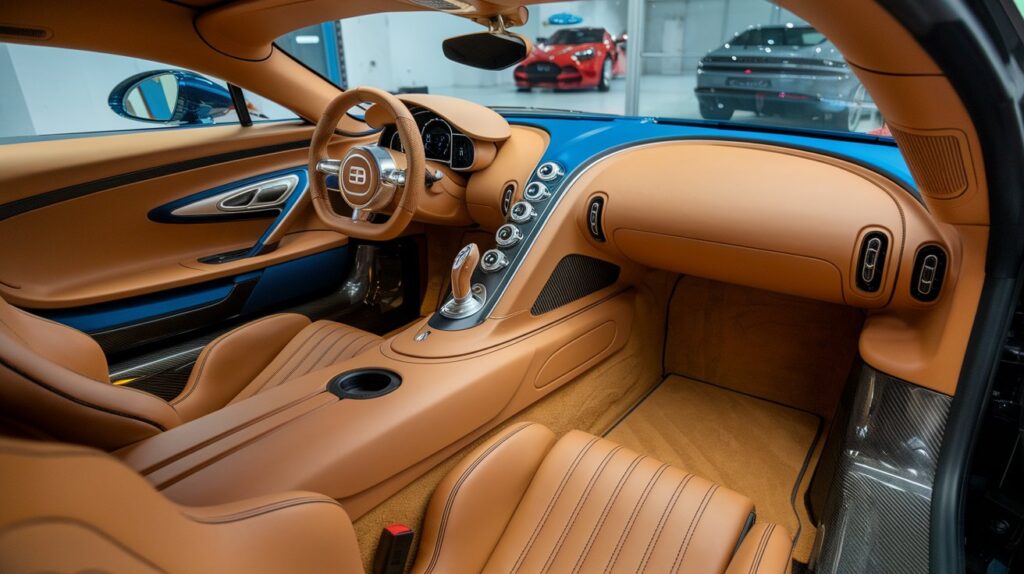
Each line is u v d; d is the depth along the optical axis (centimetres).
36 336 84
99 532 34
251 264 177
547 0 73
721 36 533
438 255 226
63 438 67
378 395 99
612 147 152
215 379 129
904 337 108
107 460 39
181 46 150
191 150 170
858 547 98
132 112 192
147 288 157
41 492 31
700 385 188
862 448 104
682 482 100
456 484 94
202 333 172
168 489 74
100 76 204
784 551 87
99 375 94
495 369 114
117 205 156
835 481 111
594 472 103
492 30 94
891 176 113
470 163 174
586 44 581
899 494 97
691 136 149
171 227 169
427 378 106
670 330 191
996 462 93
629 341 170
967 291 91
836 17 50
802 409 174
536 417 135
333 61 432
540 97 621
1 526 28
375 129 214
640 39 515
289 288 191
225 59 161
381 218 202
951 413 92
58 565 30
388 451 91
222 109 189
